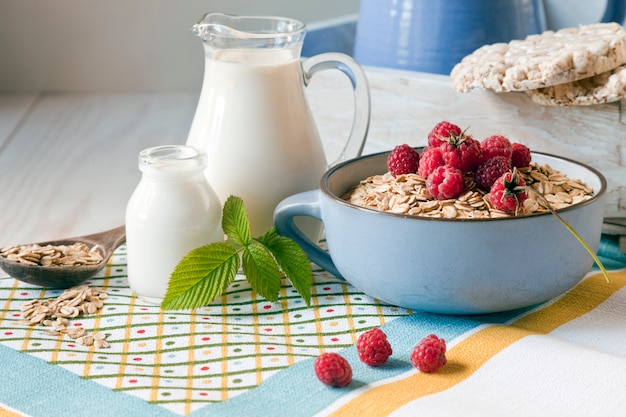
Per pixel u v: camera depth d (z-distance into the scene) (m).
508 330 0.81
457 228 0.80
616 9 1.14
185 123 1.32
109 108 1.41
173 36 1.50
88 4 1.47
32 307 0.85
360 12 1.14
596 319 0.84
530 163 0.87
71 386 0.76
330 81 1.03
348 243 0.83
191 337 0.82
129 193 1.10
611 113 0.92
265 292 0.85
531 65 0.91
